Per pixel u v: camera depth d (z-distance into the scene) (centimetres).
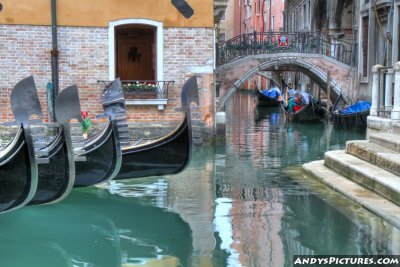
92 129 1078
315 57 1866
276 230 559
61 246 539
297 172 880
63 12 1061
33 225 604
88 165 694
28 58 1058
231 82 1756
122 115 714
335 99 2041
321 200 660
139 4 1078
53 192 600
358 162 754
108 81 1080
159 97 1094
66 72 1070
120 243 543
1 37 1048
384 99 1036
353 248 493
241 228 570
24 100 517
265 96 2684
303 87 2755
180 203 682
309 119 1897
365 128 1611
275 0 3775
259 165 968
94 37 1073
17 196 532
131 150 734
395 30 1605
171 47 1096
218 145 1192
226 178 839
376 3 1711
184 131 732
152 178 841
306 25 2761
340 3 2108
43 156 589
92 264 487
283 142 1345
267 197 701
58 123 578
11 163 525
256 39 1803
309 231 548
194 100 730
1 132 1056
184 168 745
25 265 488
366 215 587
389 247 493
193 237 546
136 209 659
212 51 1105
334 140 1393
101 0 1069
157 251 515
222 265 468
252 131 1623
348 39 2114
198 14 1095
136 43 1302
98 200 702
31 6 1050
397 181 627
